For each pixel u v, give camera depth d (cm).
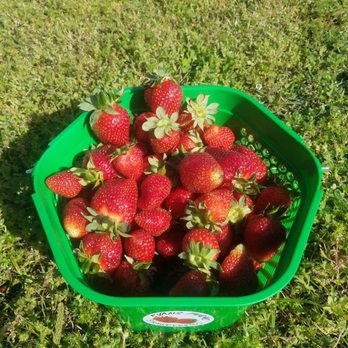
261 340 31
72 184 31
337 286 33
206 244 27
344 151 41
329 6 55
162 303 23
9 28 56
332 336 31
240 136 37
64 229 30
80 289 24
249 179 31
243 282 28
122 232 29
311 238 35
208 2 56
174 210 31
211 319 29
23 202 39
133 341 31
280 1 56
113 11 57
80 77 49
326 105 45
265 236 29
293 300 32
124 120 33
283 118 45
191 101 33
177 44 51
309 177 30
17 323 32
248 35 52
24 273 35
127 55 50
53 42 54
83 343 31
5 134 43
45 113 45
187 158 30
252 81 47
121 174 32
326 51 51
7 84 48
